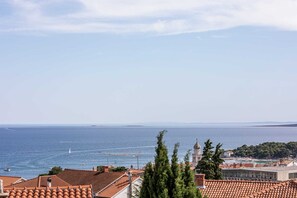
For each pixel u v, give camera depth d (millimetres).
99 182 81000
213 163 122125
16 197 31562
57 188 32969
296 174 158000
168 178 28922
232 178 163500
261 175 157000
